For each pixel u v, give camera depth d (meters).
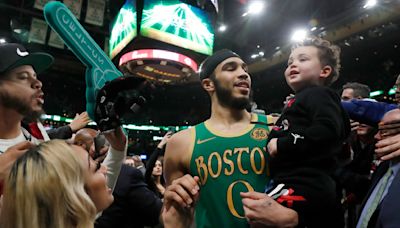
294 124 1.39
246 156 1.45
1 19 11.99
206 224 1.42
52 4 1.44
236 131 1.52
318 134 1.27
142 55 7.43
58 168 1.06
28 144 1.34
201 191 1.46
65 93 16.72
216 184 1.43
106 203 1.28
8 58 1.67
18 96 1.70
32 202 1.01
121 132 1.82
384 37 9.46
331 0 9.67
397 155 1.35
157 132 18.56
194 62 8.19
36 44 13.04
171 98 19.00
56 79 16.03
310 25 10.16
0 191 1.22
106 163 1.85
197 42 7.46
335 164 1.43
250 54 13.00
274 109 14.41
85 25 12.96
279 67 12.53
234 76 1.54
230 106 1.56
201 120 18.22
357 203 2.00
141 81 1.52
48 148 1.12
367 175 2.02
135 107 1.53
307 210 1.25
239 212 1.39
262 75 13.82
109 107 1.49
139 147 18.05
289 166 1.34
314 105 1.38
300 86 1.68
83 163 1.17
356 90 2.66
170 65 8.10
